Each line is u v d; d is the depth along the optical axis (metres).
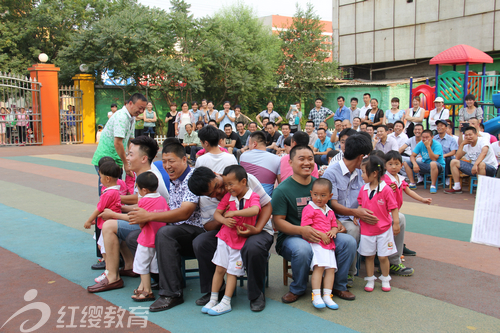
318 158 9.16
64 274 4.11
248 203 3.40
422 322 3.16
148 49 18.17
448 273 4.16
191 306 3.48
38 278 4.00
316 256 3.45
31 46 22.23
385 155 4.30
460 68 22.44
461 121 11.27
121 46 17.72
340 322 3.17
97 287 3.70
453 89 12.70
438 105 11.30
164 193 4.12
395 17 24.44
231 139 10.30
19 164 11.48
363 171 3.79
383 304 3.49
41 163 11.74
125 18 18.31
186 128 11.36
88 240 5.19
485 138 7.94
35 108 16.92
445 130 8.85
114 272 3.79
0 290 3.71
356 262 4.16
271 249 5.12
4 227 5.71
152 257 3.60
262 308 3.39
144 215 3.46
